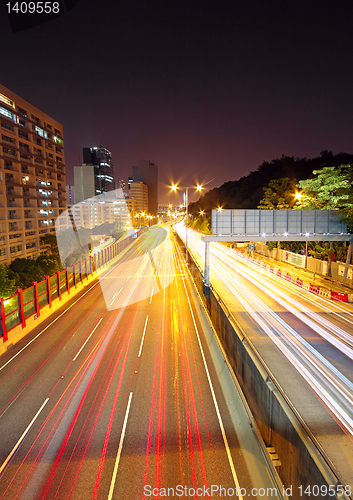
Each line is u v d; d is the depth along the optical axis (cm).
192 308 2755
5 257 5997
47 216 7638
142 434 1198
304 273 4000
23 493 959
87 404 1380
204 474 1026
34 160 7244
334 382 1397
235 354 1859
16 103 6519
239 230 2803
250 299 2825
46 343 2019
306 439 930
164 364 1728
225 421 1267
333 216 2812
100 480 1003
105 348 1933
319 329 2066
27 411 1334
